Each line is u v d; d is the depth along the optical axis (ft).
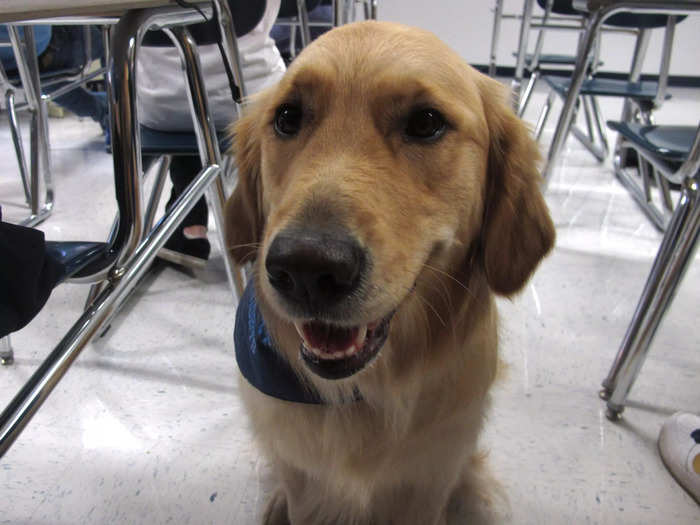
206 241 7.85
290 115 3.17
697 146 4.55
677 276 4.58
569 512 4.38
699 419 4.86
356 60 2.96
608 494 4.52
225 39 4.30
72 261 2.85
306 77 3.00
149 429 5.10
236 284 5.53
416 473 3.88
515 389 5.65
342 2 6.46
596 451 4.93
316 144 2.96
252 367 3.63
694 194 4.53
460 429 3.78
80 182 10.84
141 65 6.27
